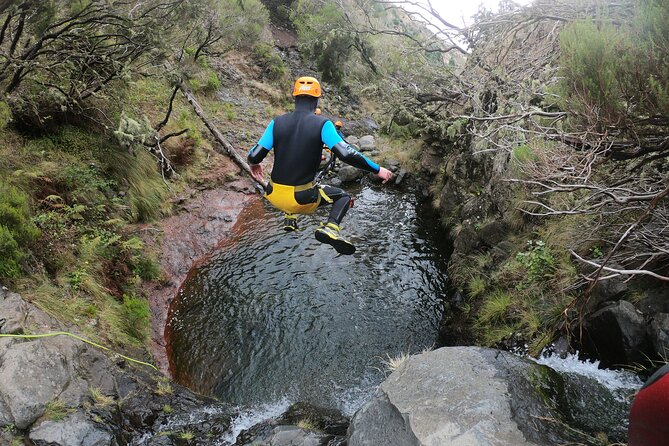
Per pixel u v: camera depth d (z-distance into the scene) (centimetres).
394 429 364
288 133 350
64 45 768
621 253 525
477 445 335
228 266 884
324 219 1088
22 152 735
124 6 853
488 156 890
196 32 1223
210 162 1169
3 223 589
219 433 510
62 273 626
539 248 648
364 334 730
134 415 489
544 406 386
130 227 834
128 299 681
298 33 1967
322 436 432
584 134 442
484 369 416
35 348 466
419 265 916
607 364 499
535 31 870
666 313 464
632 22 423
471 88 962
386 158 1391
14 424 414
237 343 702
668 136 429
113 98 884
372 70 1598
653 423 153
